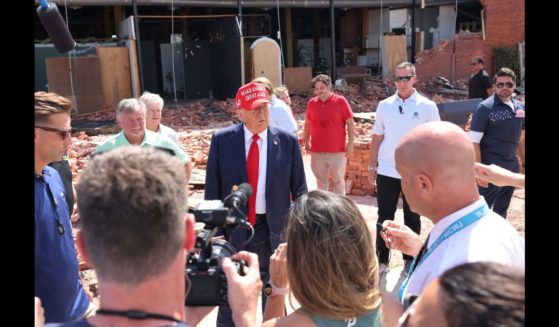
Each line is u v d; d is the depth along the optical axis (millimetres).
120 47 18828
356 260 2018
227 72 21703
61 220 2859
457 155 2188
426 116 5348
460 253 2127
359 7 25859
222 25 21766
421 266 2266
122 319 1396
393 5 25922
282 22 27109
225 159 3930
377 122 5625
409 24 27688
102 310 1416
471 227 2193
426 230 6750
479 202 2254
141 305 1418
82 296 3041
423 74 24109
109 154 1516
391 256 5766
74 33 23969
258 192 3891
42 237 2721
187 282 2002
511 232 2221
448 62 24297
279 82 20734
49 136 2734
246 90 3863
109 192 1392
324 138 7004
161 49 23688
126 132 4473
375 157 5723
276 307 2412
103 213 1382
